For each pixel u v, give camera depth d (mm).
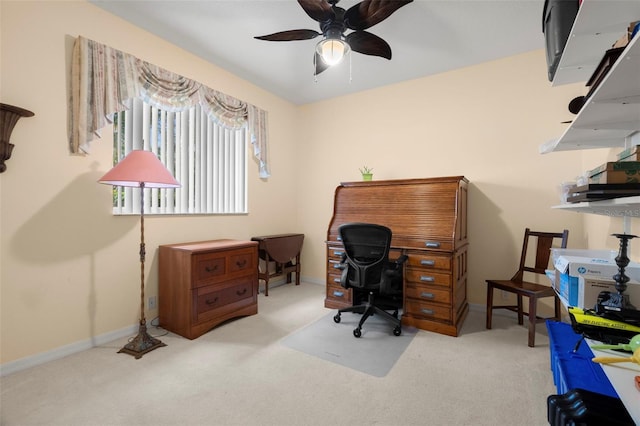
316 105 4352
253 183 3762
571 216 2773
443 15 2365
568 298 1348
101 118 2232
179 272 2490
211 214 3207
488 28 2535
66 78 2121
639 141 1521
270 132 4004
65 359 2064
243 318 2887
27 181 1955
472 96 3217
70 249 2152
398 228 2889
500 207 3074
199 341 2371
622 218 1813
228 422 1466
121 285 2439
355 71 3365
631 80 954
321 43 2096
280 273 3916
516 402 1624
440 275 2574
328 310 3131
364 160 3932
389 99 3742
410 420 1486
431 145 3459
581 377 1211
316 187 4355
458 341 2400
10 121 1844
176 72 2832
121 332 2432
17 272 1919
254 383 1795
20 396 1651
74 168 2168
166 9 2320
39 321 2006
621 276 1185
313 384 1788
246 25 2531
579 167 2734
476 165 3197
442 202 2779
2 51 1853
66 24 2117
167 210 2852
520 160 2980
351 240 2568
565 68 1395
